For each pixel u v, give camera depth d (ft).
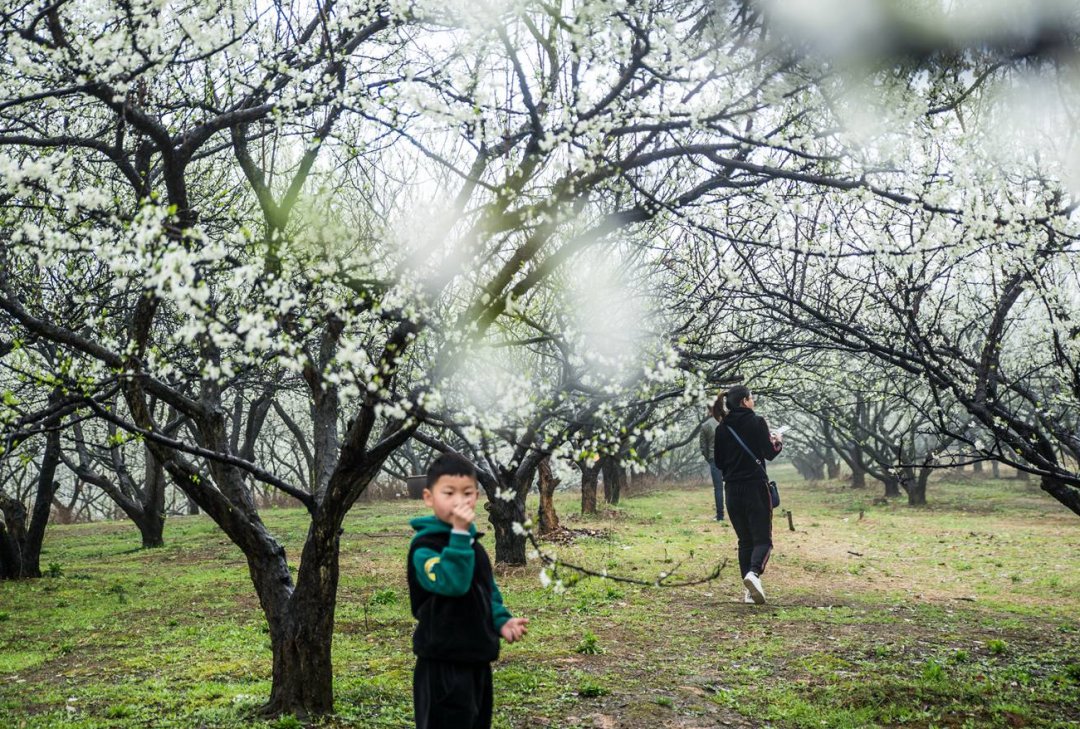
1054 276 23.84
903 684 22.89
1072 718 20.42
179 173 19.65
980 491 100.83
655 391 20.44
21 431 17.28
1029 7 12.84
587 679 23.71
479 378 17.63
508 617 13.30
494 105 17.70
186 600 40.37
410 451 116.47
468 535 12.64
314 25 23.00
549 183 19.84
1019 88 14.57
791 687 23.09
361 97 18.15
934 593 37.09
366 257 16.44
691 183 26.05
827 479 137.80
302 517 87.86
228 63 22.90
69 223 18.37
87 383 17.39
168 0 16.96
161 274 13.79
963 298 32.24
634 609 33.60
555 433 17.83
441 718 12.85
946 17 13.35
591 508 73.26
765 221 24.71
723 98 16.63
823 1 13.87
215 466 21.49
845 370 47.78
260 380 38.55
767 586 38.55
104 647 30.94
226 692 23.35
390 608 35.65
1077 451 23.25
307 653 20.45
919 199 17.29
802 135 17.46
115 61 17.29
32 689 25.14
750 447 33.83
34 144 18.99
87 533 87.71
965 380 24.53
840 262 27.91
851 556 48.52
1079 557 46.88
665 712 21.03
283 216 20.42
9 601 41.81
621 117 17.13
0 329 33.55
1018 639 28.45
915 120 17.29
